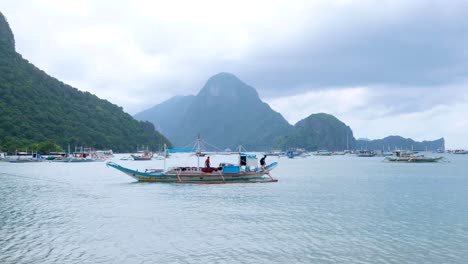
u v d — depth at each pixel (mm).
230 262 23719
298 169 124250
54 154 195750
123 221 35094
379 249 26375
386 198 50469
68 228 32156
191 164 162000
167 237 29312
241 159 73125
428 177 87562
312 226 33062
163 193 55281
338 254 25312
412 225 33469
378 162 185500
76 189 60750
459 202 46812
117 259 24188
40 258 24266
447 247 26844
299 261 23953
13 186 66000
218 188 61875
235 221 35188
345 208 42281
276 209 41594
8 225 33250
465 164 154125
